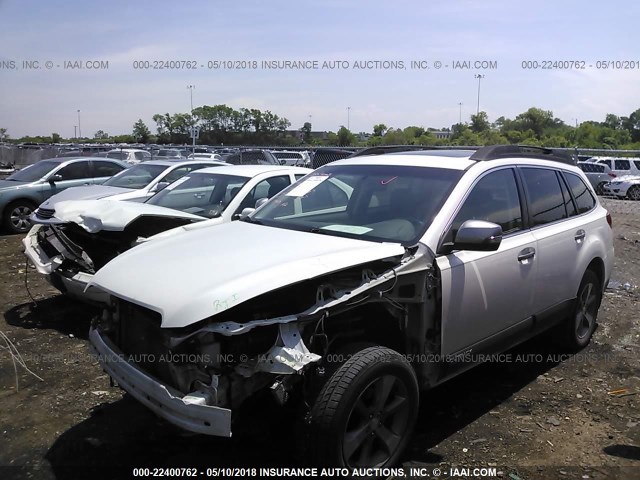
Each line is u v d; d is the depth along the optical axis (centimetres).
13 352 515
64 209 598
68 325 592
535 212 442
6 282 775
